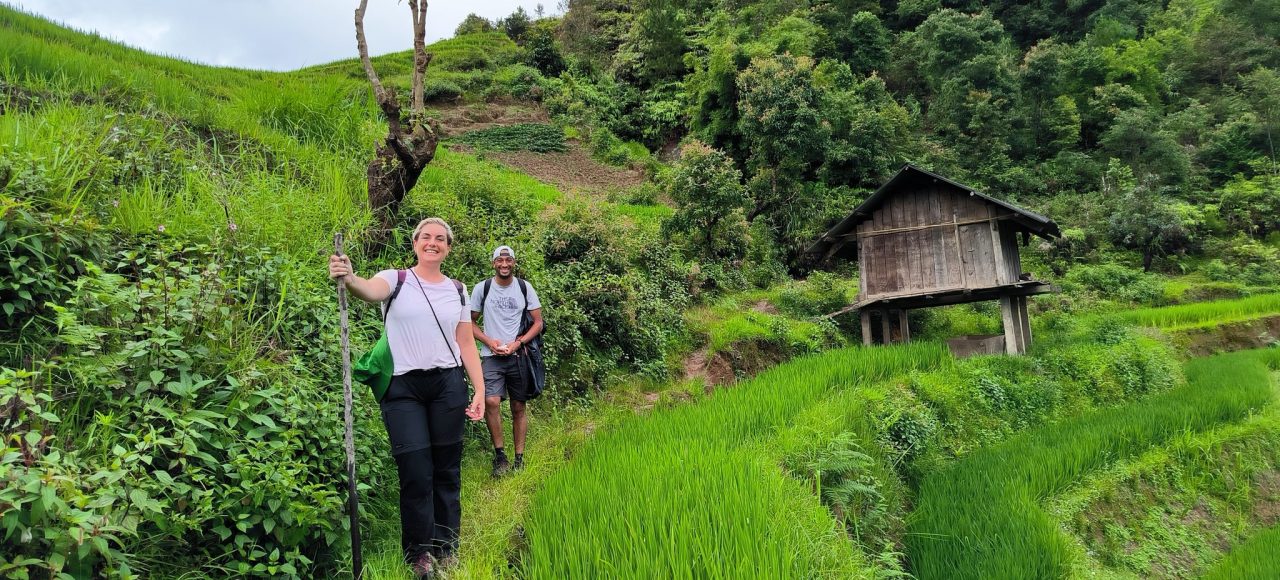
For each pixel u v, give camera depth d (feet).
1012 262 46.11
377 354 13.10
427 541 12.63
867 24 135.23
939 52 123.75
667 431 21.62
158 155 23.04
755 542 12.86
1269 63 140.46
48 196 15.83
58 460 9.16
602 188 91.56
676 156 112.98
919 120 116.47
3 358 12.55
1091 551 23.02
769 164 82.69
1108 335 46.98
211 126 31.65
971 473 25.66
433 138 26.53
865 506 20.93
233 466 11.77
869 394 28.45
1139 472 27.89
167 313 13.05
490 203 37.40
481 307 20.07
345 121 36.58
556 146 108.58
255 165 28.94
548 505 14.96
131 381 12.14
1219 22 148.66
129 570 9.53
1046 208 98.22
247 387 13.24
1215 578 23.56
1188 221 86.53
